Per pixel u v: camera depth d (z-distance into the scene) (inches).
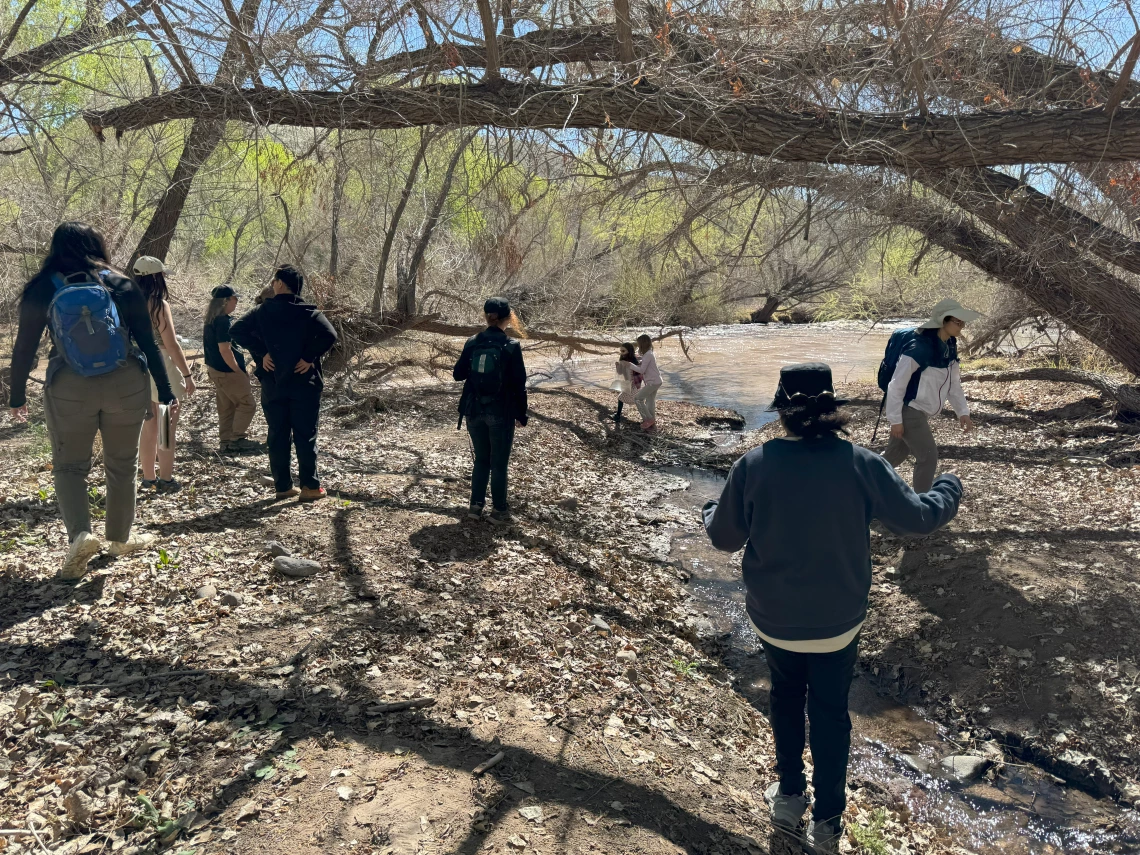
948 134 222.5
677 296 599.8
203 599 154.8
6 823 92.2
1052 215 282.2
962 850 124.8
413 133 388.2
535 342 606.2
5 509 192.9
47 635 135.6
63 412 146.3
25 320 142.9
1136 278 354.3
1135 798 135.0
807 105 231.9
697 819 110.7
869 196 254.7
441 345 540.1
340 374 493.4
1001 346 609.3
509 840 96.2
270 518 208.4
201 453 278.7
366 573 179.6
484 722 123.8
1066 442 344.2
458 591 178.1
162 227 433.7
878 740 155.9
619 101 223.8
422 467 305.0
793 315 1187.9
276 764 106.6
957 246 338.0
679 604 213.2
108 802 97.7
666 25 224.7
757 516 103.5
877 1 233.9
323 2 249.9
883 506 101.9
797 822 115.4
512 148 259.8
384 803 100.0
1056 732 150.7
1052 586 193.0
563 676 147.4
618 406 447.8
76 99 425.1
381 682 132.3
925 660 179.5
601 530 264.1
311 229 505.0
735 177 256.2
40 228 363.9
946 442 358.6
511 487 289.3
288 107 242.7
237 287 608.4
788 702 113.0
